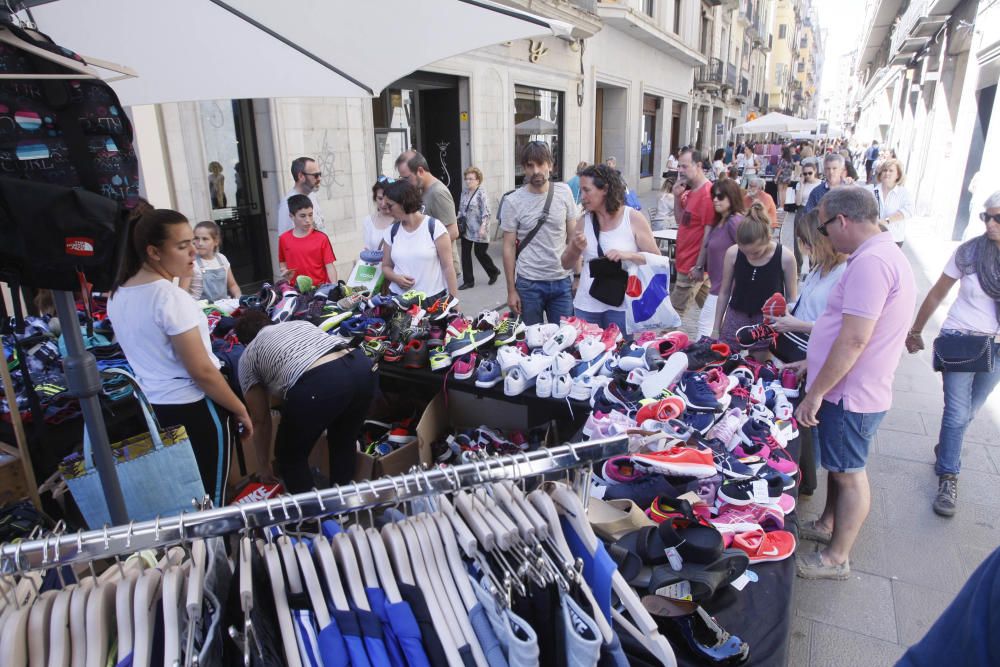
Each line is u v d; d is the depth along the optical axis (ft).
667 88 71.36
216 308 12.49
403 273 12.83
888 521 10.05
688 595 4.81
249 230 23.22
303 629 3.54
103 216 4.09
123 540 3.38
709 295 14.49
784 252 11.28
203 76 9.24
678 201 22.13
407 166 17.60
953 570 8.87
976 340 9.61
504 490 4.12
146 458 6.90
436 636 3.66
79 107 4.21
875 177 20.62
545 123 42.09
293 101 22.89
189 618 3.22
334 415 8.55
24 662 3.18
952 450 10.25
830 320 7.83
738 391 8.48
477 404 11.18
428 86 32.68
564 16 40.32
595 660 3.53
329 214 25.35
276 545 3.83
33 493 8.11
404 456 10.16
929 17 44.75
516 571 3.78
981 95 34.14
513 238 13.60
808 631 7.77
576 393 9.13
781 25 186.60
